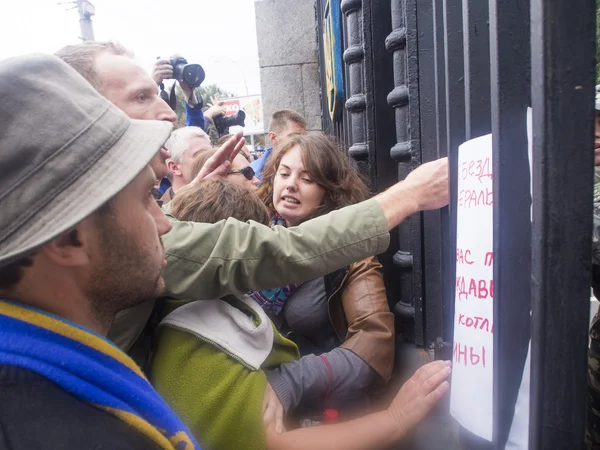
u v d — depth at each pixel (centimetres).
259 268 98
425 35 134
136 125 64
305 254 99
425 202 106
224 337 93
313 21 379
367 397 142
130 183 62
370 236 102
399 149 152
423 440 131
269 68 392
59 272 59
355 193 158
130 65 122
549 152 50
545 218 51
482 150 71
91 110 59
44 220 53
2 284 57
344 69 232
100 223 59
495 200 63
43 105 55
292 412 131
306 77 387
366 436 106
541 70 49
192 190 113
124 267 63
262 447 89
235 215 107
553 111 49
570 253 51
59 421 50
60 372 53
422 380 113
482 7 74
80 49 121
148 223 66
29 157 53
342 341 147
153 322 102
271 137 322
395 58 152
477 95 76
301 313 146
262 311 102
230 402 88
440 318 147
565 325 52
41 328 56
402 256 164
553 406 54
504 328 65
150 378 94
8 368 52
